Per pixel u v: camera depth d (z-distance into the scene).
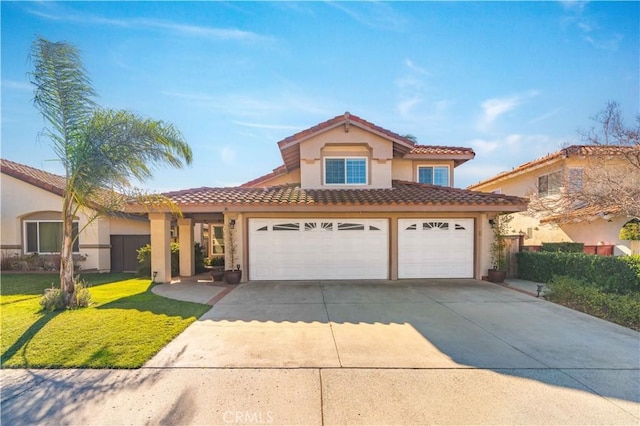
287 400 4.32
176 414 4.01
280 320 7.96
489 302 9.83
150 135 9.42
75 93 9.02
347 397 4.41
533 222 21.22
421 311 8.80
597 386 4.71
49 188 17.23
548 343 6.42
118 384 4.71
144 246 18.34
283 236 13.60
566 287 10.07
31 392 4.49
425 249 13.86
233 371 5.14
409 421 3.89
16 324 7.46
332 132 15.18
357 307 9.23
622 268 9.85
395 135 15.02
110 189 9.50
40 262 16.84
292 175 18.17
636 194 13.17
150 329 7.11
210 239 24.39
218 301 9.96
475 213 13.91
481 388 4.65
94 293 11.30
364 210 12.91
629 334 6.95
